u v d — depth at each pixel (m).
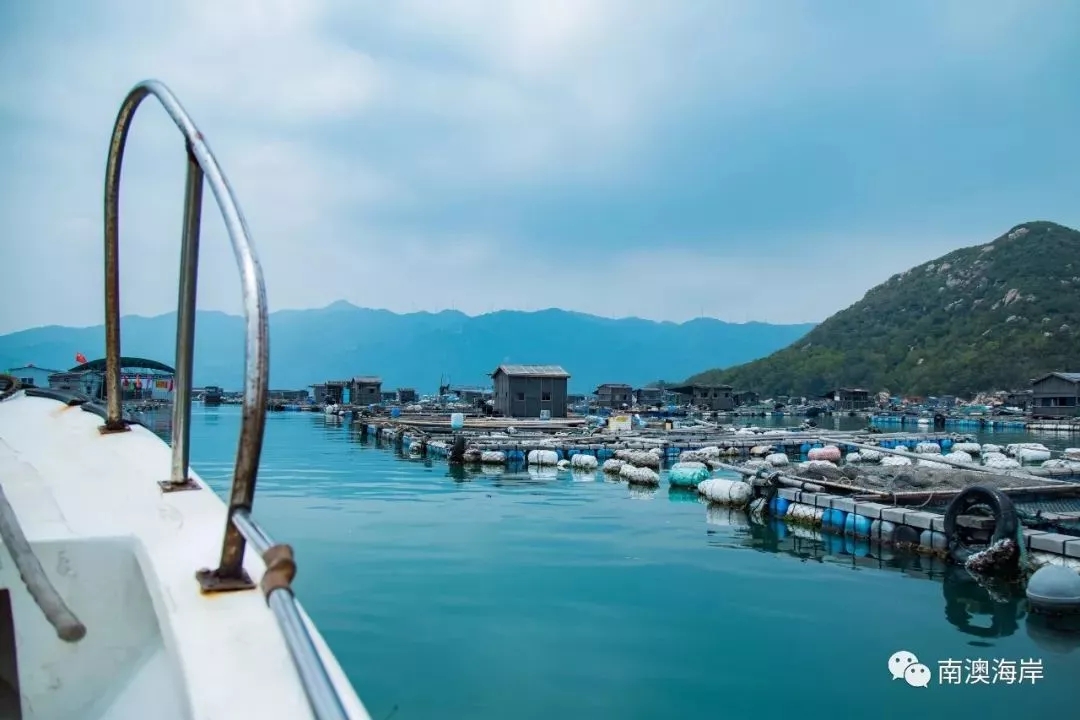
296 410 76.31
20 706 2.49
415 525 14.77
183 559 2.49
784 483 16.42
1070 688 7.09
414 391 79.00
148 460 3.77
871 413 70.56
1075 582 9.23
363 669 7.36
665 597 9.87
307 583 10.38
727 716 6.42
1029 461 29.84
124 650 2.63
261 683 1.87
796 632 8.56
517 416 42.75
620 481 21.89
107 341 4.25
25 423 4.79
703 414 69.56
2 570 2.54
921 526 12.71
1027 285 108.12
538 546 12.90
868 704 6.71
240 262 2.05
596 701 6.70
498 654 7.77
